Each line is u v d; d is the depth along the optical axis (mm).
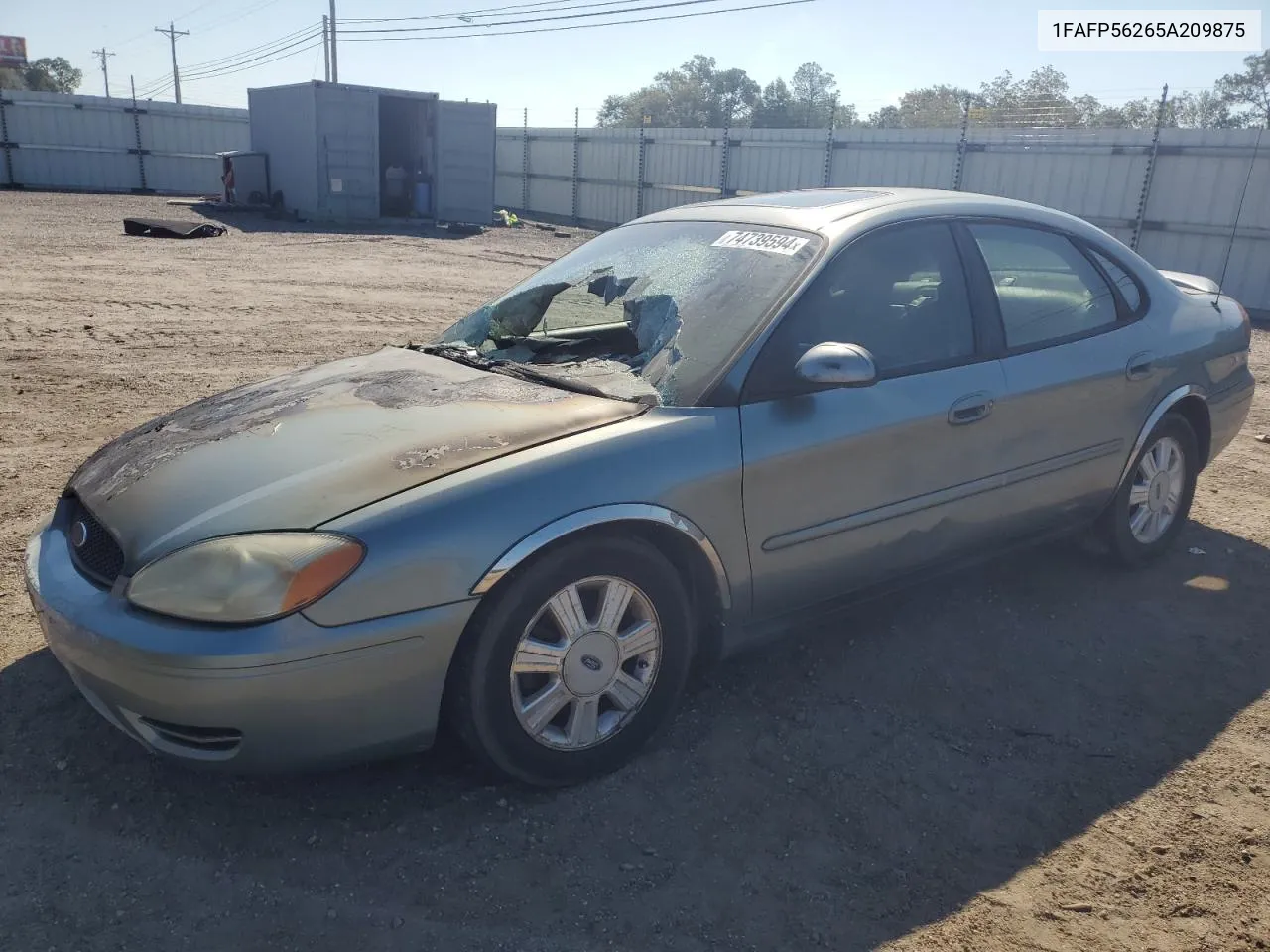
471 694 2658
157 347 8922
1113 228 16484
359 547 2480
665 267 3672
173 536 2572
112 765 2949
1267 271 14766
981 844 2740
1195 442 4633
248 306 11477
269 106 25625
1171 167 15602
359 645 2465
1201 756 3182
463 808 2809
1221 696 3547
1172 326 4422
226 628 2408
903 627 3994
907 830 2789
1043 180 17453
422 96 24906
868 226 3555
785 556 3199
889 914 2471
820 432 3189
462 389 3213
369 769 2969
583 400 3076
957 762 3115
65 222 20422
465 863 2598
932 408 3459
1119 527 4402
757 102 91250
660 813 2822
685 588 3055
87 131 30641
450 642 2582
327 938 2336
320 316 11039
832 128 21453
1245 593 4383
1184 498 4680
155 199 28438
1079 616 4121
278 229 22281
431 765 2998
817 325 3301
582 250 4219
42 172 30266
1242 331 4859
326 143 23688
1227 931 2438
